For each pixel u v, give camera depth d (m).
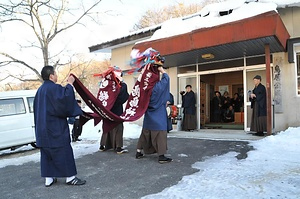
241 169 4.27
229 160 4.91
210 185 3.60
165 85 4.99
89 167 4.93
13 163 5.75
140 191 3.57
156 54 5.03
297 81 7.80
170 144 6.75
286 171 4.04
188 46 7.57
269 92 7.01
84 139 8.77
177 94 10.38
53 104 3.73
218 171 4.25
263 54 8.48
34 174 4.73
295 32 7.84
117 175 4.36
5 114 7.57
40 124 3.76
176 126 9.84
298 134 6.52
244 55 8.65
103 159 5.51
